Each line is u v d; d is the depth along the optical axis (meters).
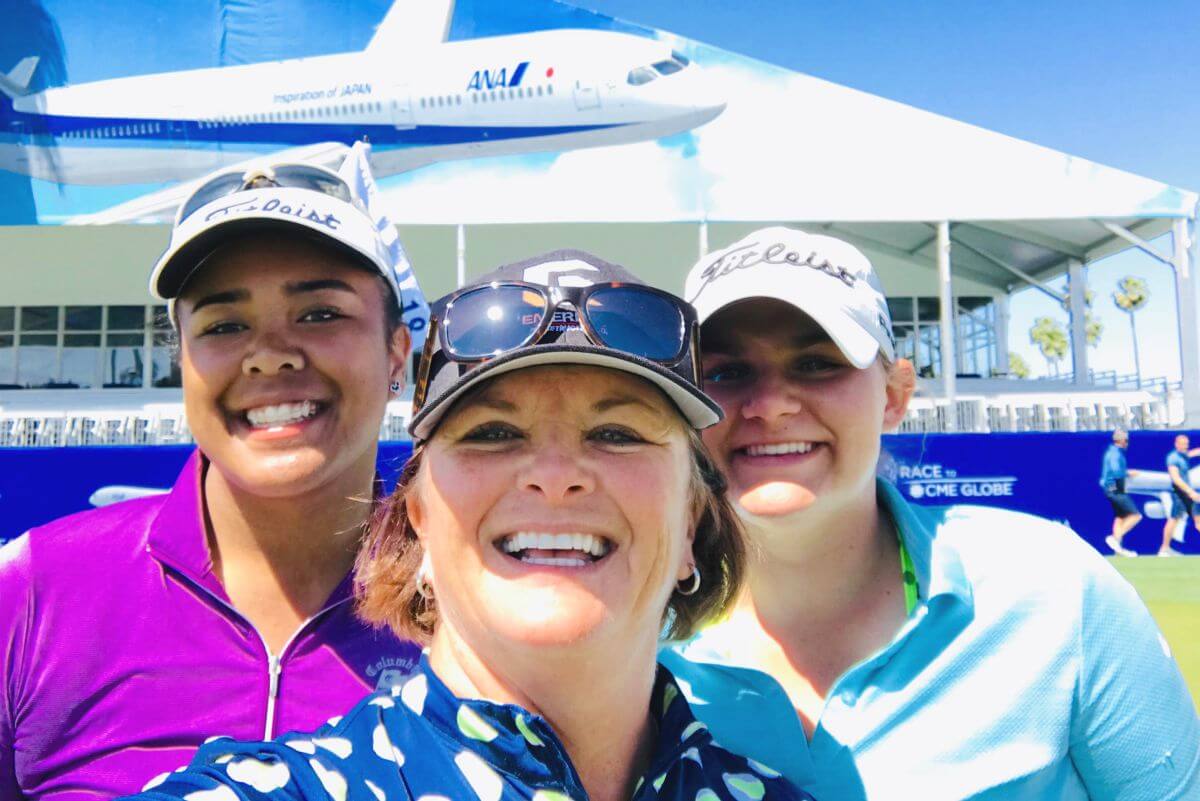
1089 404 6.84
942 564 0.74
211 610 0.81
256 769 0.54
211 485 0.85
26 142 6.43
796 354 0.76
